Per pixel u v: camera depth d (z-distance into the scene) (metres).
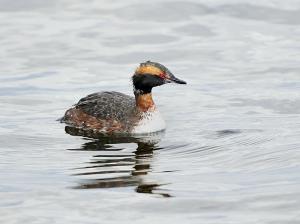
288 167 14.17
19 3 27.11
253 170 14.09
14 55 22.98
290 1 27.00
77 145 16.06
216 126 17.28
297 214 11.88
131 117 17.30
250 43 23.73
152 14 26.08
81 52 23.20
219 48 23.42
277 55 22.70
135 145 16.03
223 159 14.84
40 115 18.45
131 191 13.06
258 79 20.94
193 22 25.44
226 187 13.16
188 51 23.25
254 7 26.52
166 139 16.44
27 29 24.89
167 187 13.23
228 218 11.82
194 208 12.27
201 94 19.91
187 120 17.89
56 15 26.16
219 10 26.38
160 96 19.86
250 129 16.94
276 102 19.03
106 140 16.50
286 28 24.88
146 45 23.73
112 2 27.09
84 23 25.42
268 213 11.96
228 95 19.72
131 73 21.66
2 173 14.15
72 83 20.95
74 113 17.88
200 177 13.73
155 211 12.17
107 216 12.02
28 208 12.38
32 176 13.95
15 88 20.52
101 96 18.12
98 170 14.23
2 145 16.02
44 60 22.66
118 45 23.73
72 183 13.52
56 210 12.28
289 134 16.41
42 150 15.69
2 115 18.34
